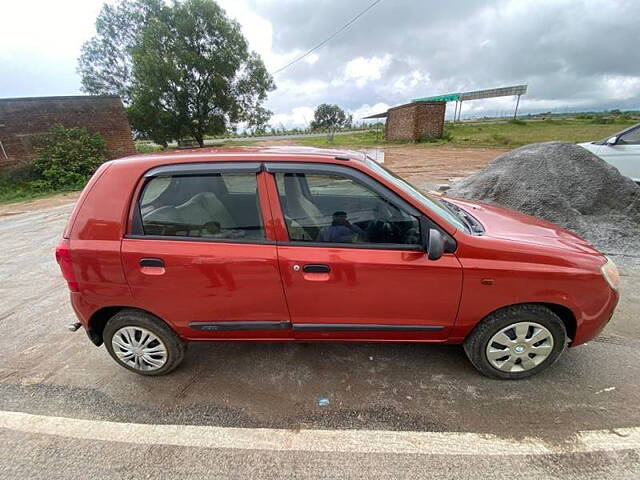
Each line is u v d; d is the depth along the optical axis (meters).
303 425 1.96
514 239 2.08
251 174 2.07
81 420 2.05
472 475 1.64
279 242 2.04
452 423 1.93
